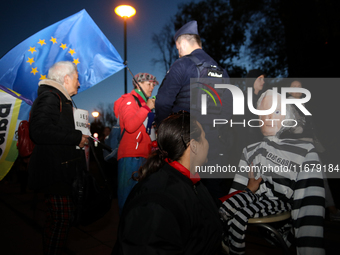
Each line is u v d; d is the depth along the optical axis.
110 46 2.77
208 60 2.01
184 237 0.89
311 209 1.33
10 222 3.94
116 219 3.81
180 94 1.92
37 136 1.83
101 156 5.77
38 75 2.60
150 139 2.39
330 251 2.21
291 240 1.67
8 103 2.44
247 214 1.45
